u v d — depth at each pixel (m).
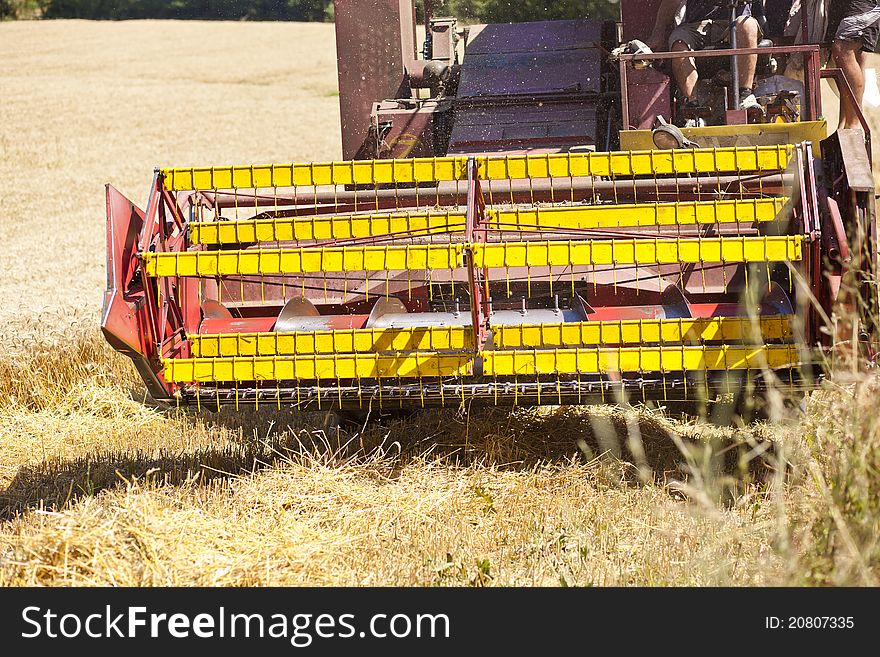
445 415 15.69
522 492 12.75
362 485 13.09
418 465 13.66
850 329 11.88
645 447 14.32
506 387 12.55
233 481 13.30
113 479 13.98
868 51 19.00
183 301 13.62
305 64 110.25
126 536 11.09
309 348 12.55
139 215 13.09
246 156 62.62
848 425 10.05
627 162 12.74
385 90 19.61
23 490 13.91
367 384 13.06
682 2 18.20
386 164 12.94
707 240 11.82
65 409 18.84
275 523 11.90
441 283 14.70
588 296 14.42
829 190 13.22
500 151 17.62
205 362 12.45
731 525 11.12
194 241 13.38
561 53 19.11
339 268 12.12
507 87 18.75
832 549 9.27
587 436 14.94
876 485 9.32
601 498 12.38
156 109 84.12
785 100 16.61
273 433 16.27
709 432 15.06
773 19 19.00
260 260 12.27
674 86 18.42
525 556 10.98
